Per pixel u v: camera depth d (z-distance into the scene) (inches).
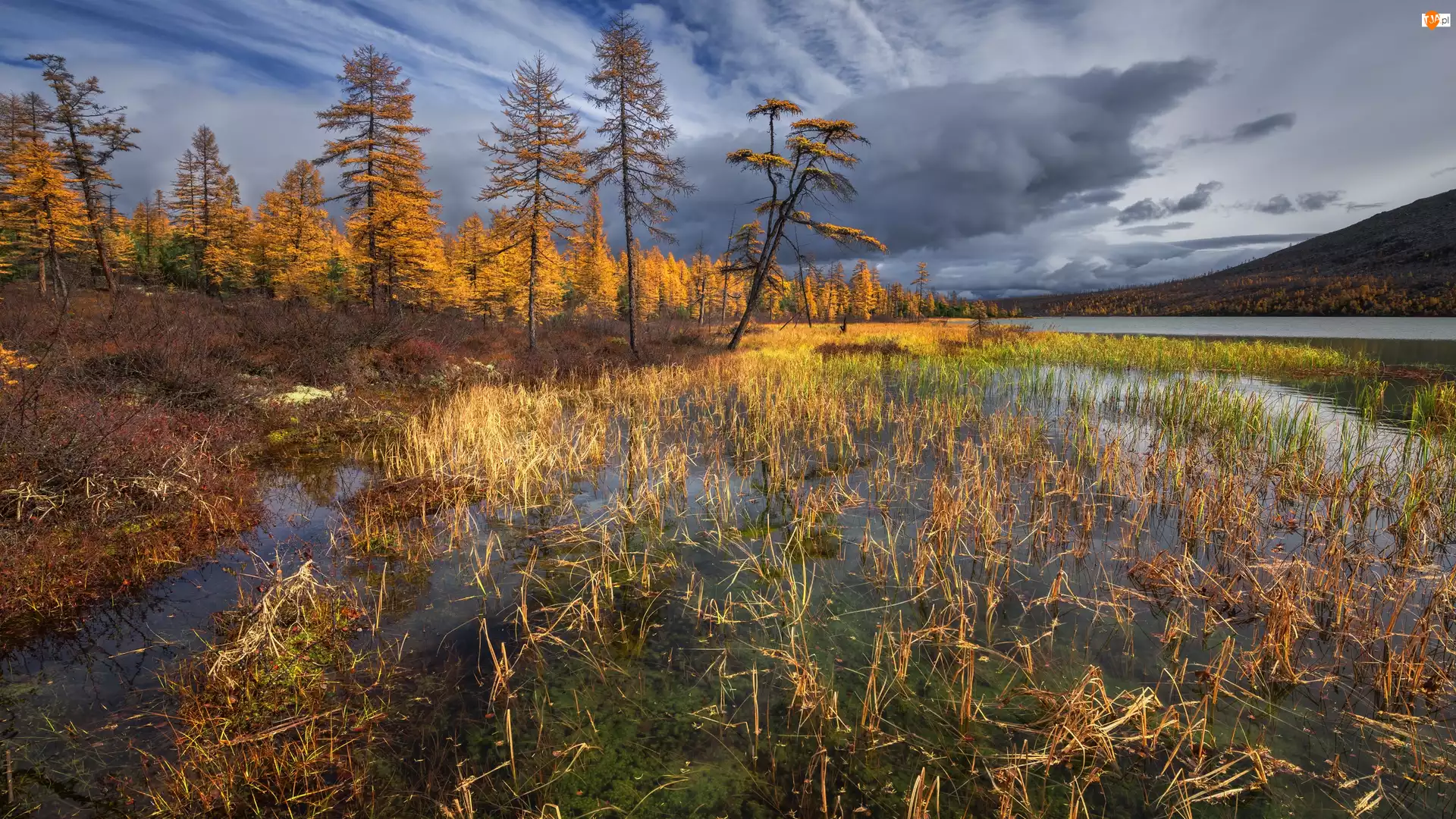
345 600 177.0
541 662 150.0
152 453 255.0
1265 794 107.1
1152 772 113.0
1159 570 188.4
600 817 105.0
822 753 119.1
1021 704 133.0
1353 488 259.9
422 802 107.3
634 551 218.1
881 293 3393.2
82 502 219.9
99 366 372.5
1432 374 653.3
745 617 171.8
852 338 1145.4
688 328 1397.6
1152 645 154.5
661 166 791.7
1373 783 108.8
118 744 119.3
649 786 112.0
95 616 169.0
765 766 117.0
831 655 152.9
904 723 127.6
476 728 126.6
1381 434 373.1
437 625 167.6
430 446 325.4
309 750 117.1
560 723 128.7
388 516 248.8
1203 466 299.7
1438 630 153.2
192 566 202.1
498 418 396.5
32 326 414.3
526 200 816.3
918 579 186.5
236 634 155.6
